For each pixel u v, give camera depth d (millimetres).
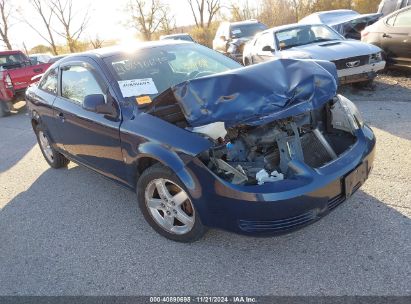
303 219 2713
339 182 2816
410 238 2951
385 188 3707
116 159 3627
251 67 2971
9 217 4148
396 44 8109
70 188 4684
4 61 11742
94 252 3305
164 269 2982
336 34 8273
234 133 2996
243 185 2693
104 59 3859
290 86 2848
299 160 2812
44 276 3072
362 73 7004
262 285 2695
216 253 3088
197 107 2711
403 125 5332
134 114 3375
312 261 2859
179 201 3123
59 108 4359
